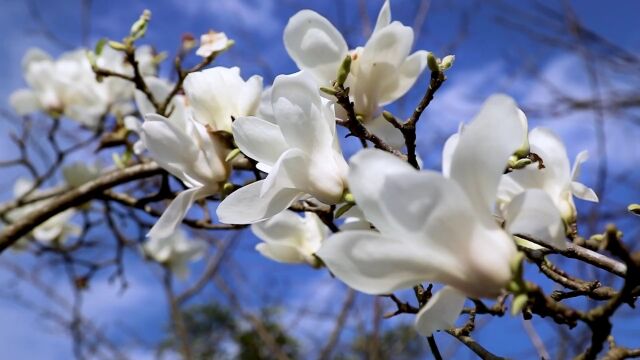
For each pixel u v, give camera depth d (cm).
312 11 45
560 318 29
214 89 46
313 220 55
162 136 45
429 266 28
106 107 93
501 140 27
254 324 129
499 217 42
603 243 27
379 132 47
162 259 118
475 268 28
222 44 57
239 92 47
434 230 27
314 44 45
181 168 46
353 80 46
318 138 38
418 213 27
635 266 27
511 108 27
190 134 46
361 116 46
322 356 114
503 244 28
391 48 45
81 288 113
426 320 30
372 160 27
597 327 28
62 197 69
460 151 28
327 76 46
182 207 45
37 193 103
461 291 29
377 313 112
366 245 28
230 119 46
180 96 53
